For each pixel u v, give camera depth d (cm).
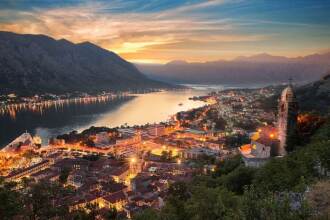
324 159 5053
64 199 9394
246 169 8331
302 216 2784
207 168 14862
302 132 10531
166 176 14662
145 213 6556
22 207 4978
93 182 14638
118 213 10619
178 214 5878
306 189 3991
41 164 19400
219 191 5494
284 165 6169
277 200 2925
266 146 11019
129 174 16288
